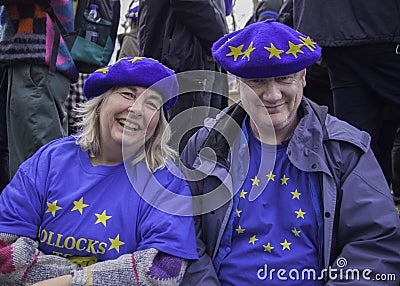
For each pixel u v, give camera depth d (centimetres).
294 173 154
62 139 164
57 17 240
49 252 146
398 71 207
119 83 147
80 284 134
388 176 246
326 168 147
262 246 149
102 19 265
